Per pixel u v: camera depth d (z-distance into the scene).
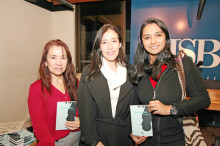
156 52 1.12
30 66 3.27
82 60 4.19
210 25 3.10
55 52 1.19
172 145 1.07
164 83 1.08
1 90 2.67
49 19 3.91
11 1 2.78
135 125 1.14
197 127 1.10
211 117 3.14
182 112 1.00
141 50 1.24
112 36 1.25
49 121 1.22
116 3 3.74
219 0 3.00
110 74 1.28
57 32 4.05
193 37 3.21
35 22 3.40
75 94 1.35
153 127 1.13
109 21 3.87
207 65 3.19
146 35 1.12
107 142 1.23
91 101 1.27
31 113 1.16
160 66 1.12
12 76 2.86
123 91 1.27
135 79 1.23
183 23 3.23
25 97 3.16
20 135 1.61
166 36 1.14
